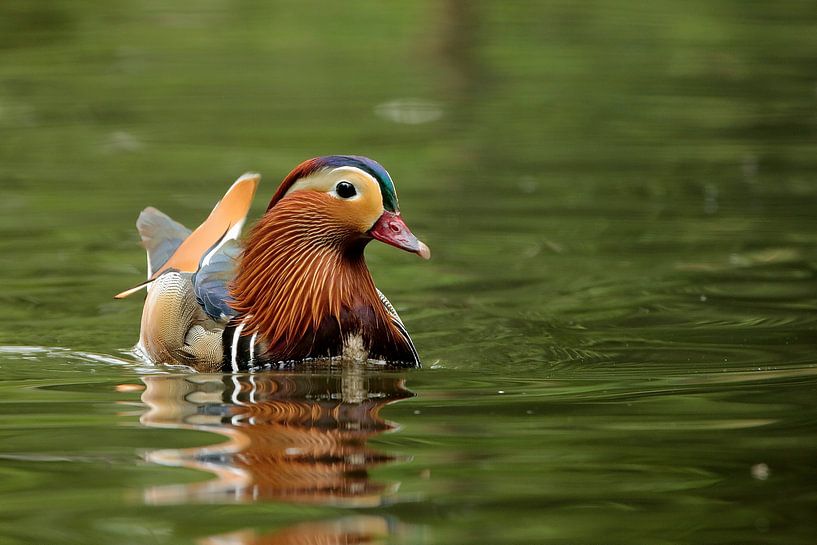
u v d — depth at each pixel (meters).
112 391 10.56
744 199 18.12
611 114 23.58
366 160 11.21
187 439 9.10
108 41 29.36
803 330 12.55
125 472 8.38
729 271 14.85
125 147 20.95
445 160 20.31
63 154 20.55
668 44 29.70
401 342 11.55
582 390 10.55
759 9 33.72
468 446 8.95
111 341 12.59
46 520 7.56
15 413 9.84
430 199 18.16
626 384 10.74
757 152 20.89
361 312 11.35
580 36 30.50
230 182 18.77
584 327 12.88
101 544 7.18
